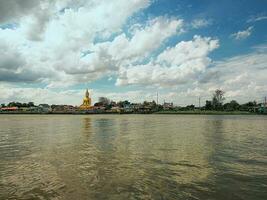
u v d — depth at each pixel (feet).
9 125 277.85
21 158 78.33
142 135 152.46
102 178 54.39
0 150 95.55
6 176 56.59
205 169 62.34
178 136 145.18
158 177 55.11
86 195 44.06
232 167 64.90
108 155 82.38
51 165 67.67
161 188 47.65
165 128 214.48
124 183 50.67
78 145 107.96
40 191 46.29
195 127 225.35
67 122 345.10
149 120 392.27
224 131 181.27
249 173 58.65
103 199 42.22
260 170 61.46
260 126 239.71
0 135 159.43
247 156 79.97
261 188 47.70
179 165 67.10
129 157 78.48
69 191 46.09
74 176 56.13
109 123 309.83
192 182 51.39
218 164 68.28
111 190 46.50
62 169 62.95
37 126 257.34
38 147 102.94
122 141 121.60
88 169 62.64
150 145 106.63
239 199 42.45
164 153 86.02
